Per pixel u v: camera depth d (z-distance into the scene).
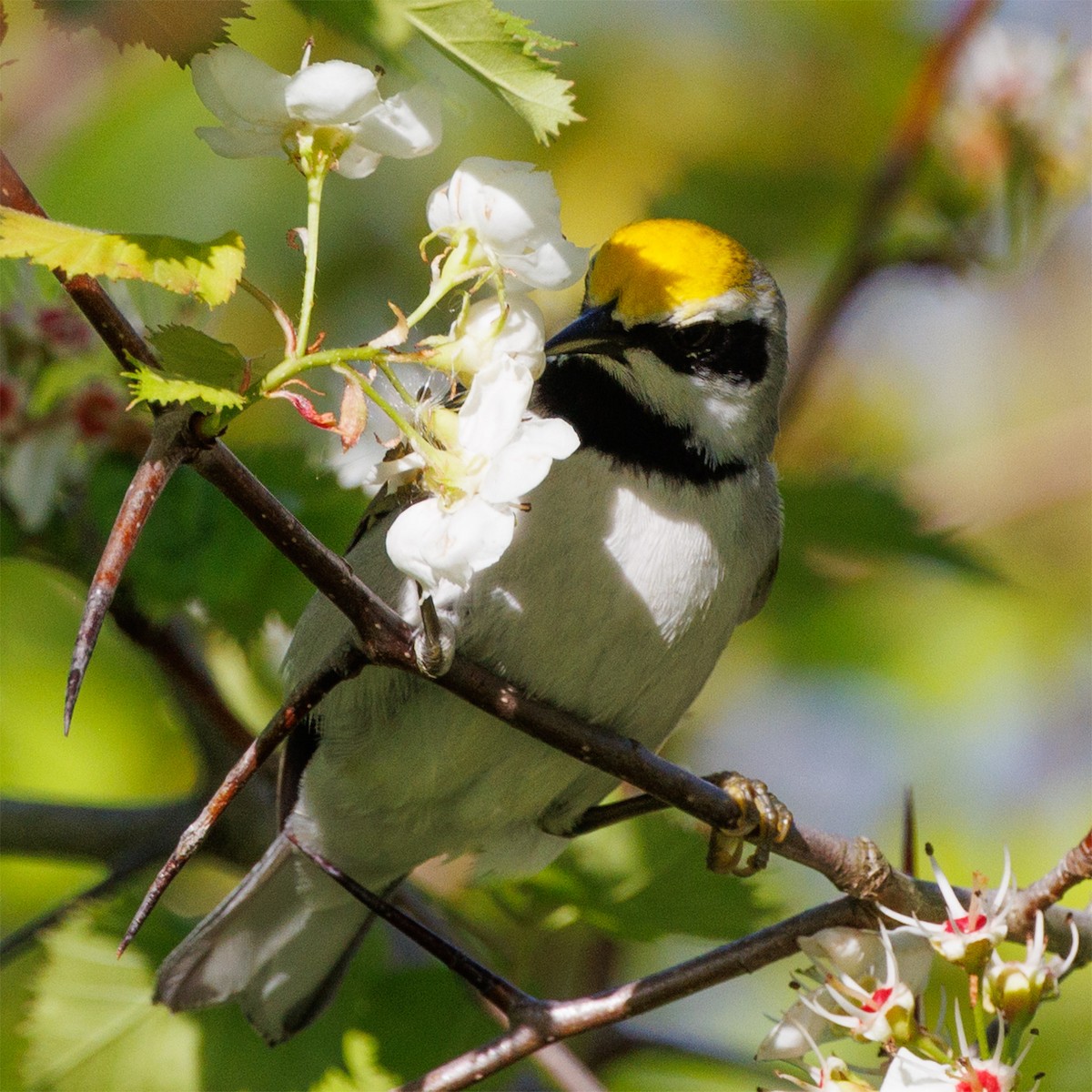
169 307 8.70
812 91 13.65
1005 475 14.73
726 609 8.84
